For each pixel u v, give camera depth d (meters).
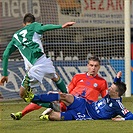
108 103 21.16
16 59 34.22
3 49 34.00
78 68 35.94
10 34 34.41
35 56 21.59
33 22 22.31
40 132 17.80
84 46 36.25
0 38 34.19
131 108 27.70
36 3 35.16
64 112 21.12
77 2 36.12
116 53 36.38
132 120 20.98
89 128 18.75
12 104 30.08
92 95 22.12
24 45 21.67
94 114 21.31
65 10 35.97
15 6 34.62
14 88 34.12
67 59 35.88
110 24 36.56
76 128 18.75
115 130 18.23
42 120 21.28
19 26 34.59
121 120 20.81
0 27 34.22
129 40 33.41
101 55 36.34
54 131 18.00
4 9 34.41
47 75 22.19
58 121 20.86
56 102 21.11
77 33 36.12
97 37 36.41
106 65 36.25
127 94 33.53
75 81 22.67
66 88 23.09
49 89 34.53
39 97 20.64
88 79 22.48
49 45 35.66
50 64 21.91
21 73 34.34
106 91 22.39
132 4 36.38
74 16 36.12
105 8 36.53
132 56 36.81
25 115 23.80
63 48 35.84
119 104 21.00
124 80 35.56
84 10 36.25
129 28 33.34
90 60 22.66
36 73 21.41
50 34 35.59
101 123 20.11
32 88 21.42
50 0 35.59
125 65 33.56
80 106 21.25
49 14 35.59
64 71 35.78
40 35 21.77
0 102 32.00
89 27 36.31
